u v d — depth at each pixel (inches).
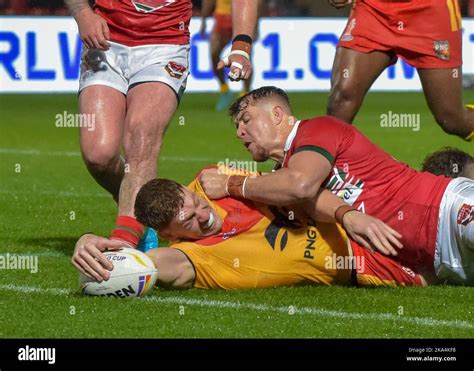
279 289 720.3
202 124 2201.0
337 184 718.5
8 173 1473.9
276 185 687.7
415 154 1632.6
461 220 698.8
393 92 2952.8
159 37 823.7
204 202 706.8
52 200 1208.8
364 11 957.2
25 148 1806.1
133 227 743.7
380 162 721.6
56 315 638.5
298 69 2615.7
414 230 717.3
